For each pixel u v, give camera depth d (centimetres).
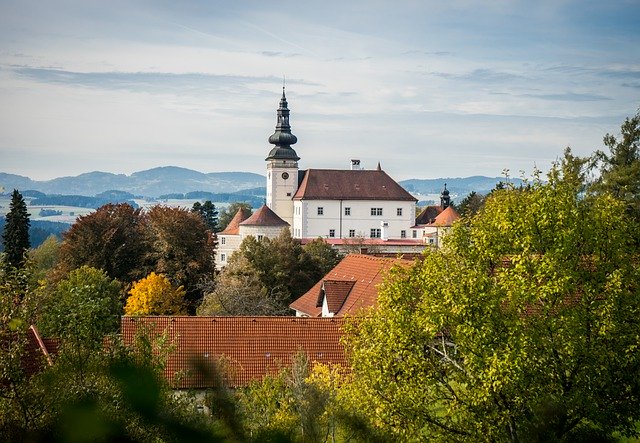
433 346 2541
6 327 1538
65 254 8862
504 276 2438
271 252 7831
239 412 609
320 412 872
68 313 1565
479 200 15188
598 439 1052
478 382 2248
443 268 2569
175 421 566
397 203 15425
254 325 3728
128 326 3534
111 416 562
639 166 6081
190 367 607
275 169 15812
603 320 2319
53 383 639
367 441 873
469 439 2269
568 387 2309
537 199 2577
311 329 3775
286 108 16012
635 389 2331
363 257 5266
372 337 2550
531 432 1051
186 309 7700
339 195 15275
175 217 8856
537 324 2355
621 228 2580
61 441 574
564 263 2430
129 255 9012
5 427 772
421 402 2334
